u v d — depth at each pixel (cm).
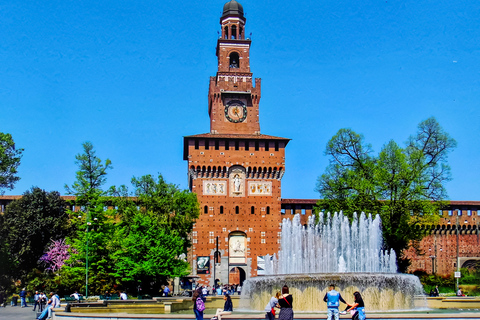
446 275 9219
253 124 9844
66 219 8962
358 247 7381
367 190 7612
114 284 7056
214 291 7956
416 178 7388
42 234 8700
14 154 8294
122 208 8319
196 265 9088
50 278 7762
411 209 7388
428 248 10056
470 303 4541
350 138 8338
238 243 9262
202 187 9356
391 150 7756
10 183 8225
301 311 3875
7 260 8188
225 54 10075
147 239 7069
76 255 7050
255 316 3036
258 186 9462
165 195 8462
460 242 10131
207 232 9219
